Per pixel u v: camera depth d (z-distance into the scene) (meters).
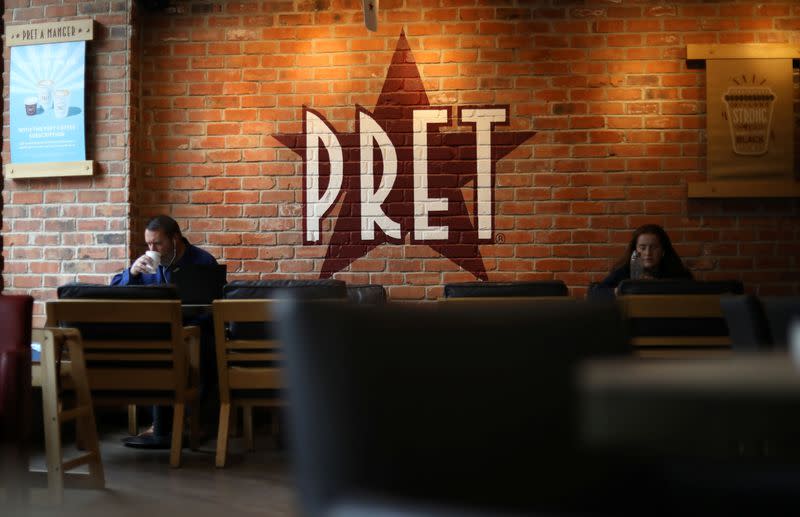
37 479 3.46
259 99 5.66
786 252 5.43
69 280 5.54
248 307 3.99
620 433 0.52
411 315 0.69
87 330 4.03
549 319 0.75
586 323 0.77
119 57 5.54
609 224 5.50
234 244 5.66
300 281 4.14
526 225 5.55
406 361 0.68
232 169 5.67
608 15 5.52
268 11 5.66
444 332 0.70
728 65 5.45
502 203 5.55
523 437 0.71
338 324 0.67
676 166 5.48
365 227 5.62
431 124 5.59
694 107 5.48
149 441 4.63
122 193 5.51
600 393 0.53
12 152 5.58
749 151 5.43
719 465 0.75
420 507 0.66
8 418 2.88
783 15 5.45
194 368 4.51
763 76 5.43
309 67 5.64
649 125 5.49
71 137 5.52
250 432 4.54
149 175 5.68
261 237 5.65
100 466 3.58
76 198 5.55
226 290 4.10
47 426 3.38
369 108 5.61
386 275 5.61
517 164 5.55
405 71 5.59
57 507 3.26
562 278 5.52
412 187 5.59
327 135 5.63
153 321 3.96
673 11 5.50
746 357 0.60
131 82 5.54
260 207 5.66
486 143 5.56
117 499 3.40
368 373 0.66
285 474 3.90
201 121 5.68
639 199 5.49
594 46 5.53
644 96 5.50
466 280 5.56
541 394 0.72
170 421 4.78
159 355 4.02
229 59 5.68
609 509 0.72
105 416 5.51
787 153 5.42
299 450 0.67
